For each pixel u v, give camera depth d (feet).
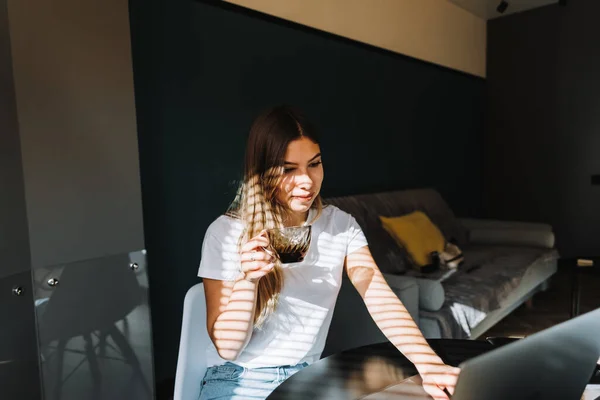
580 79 15.19
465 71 15.98
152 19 6.85
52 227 4.39
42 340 4.32
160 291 7.20
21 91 4.08
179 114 7.32
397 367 3.12
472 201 17.03
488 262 10.11
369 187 11.78
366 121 11.53
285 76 9.18
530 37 16.14
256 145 3.42
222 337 3.05
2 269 3.92
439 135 14.78
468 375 1.70
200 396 3.40
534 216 16.61
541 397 1.89
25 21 4.10
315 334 3.62
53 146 4.38
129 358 5.23
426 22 13.74
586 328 1.92
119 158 5.06
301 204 3.39
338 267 3.84
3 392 3.94
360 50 11.19
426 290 6.86
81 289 4.68
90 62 4.72
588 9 14.80
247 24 8.33
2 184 3.92
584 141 15.30
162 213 7.17
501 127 17.12
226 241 3.44
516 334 9.34
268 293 3.36
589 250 15.49
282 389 2.78
